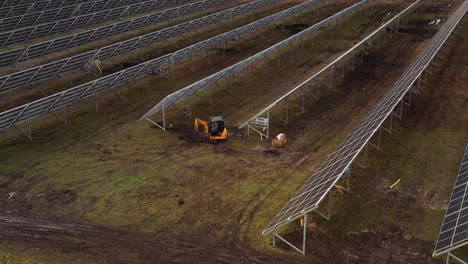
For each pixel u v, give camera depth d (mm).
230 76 50812
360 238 26281
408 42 67688
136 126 40844
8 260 23938
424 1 90438
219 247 25375
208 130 39125
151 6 82188
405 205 29484
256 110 44781
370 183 31969
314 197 24859
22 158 34688
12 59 49469
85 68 52906
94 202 29375
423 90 49469
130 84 50281
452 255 22516
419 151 36719
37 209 28453
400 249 25359
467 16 77812
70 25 65062
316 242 25891
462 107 45375
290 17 82625
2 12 67312
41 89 48156
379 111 36594
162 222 27484
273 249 25234
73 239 25812
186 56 55312
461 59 60156
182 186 31438
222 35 59031
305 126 41594
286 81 52719
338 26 75500
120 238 25984
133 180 32062
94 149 36531
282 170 33906
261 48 65438
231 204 29453
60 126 40312
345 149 31719
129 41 55250
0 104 43969
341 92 49562
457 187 27844
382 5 89188
